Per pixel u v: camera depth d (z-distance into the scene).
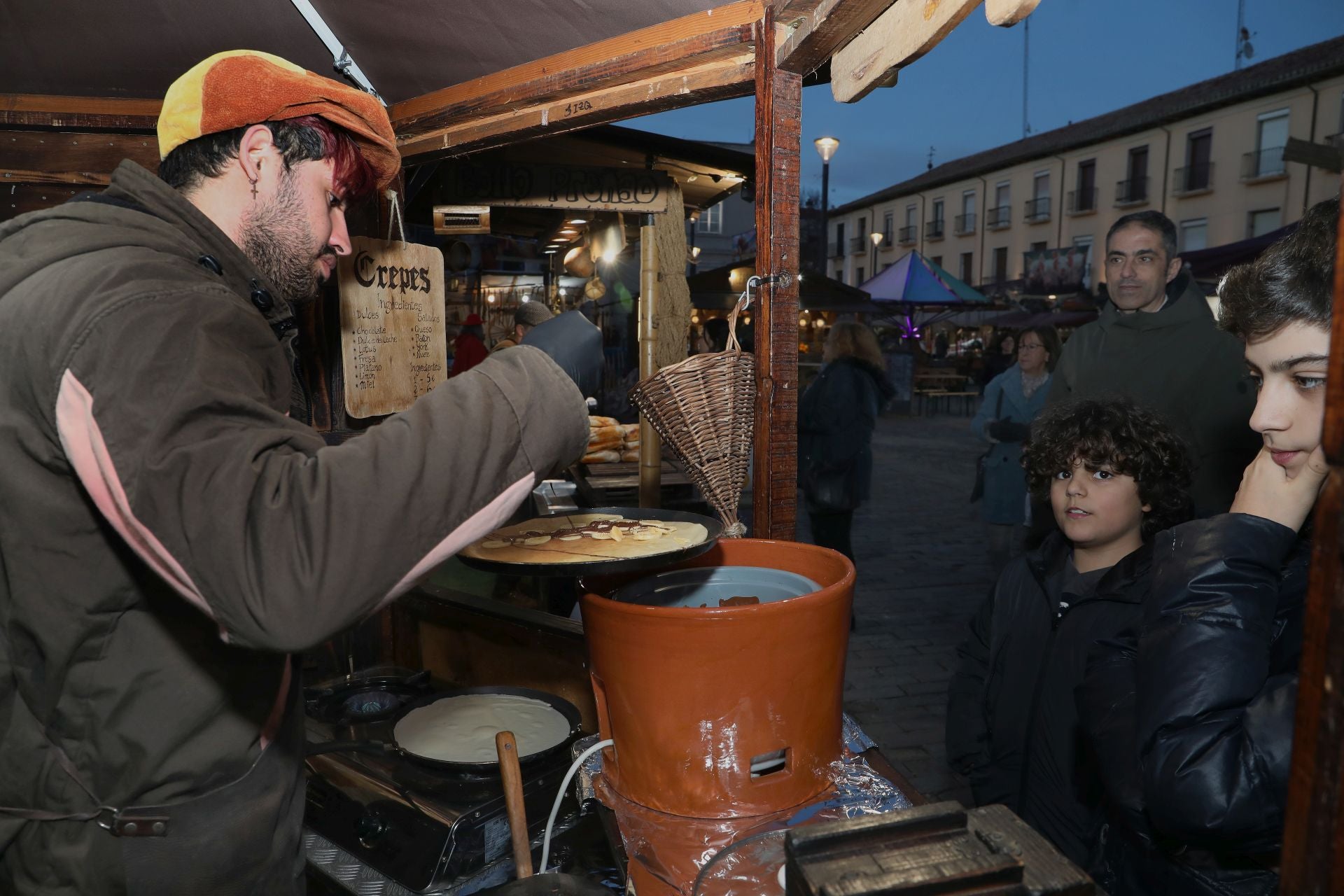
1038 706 1.52
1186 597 0.93
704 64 1.54
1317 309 0.79
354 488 0.66
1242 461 2.34
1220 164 26.45
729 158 4.56
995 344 17.12
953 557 6.02
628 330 8.86
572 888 0.94
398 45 2.01
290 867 0.96
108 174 2.13
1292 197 24.30
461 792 1.15
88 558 0.75
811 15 1.19
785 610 0.97
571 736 1.28
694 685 0.98
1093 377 2.66
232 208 0.89
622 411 7.22
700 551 1.06
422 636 1.92
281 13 2.02
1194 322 2.43
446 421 0.71
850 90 1.20
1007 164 35.34
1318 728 0.37
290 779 0.95
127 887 0.81
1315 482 0.89
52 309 0.69
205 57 2.13
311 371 2.05
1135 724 0.96
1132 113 30.09
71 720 0.79
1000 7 0.72
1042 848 0.56
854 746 1.20
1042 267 29.06
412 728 1.34
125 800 0.81
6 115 2.05
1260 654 0.90
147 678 0.79
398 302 2.13
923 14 0.90
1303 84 23.55
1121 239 2.55
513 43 1.88
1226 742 0.87
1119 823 1.25
